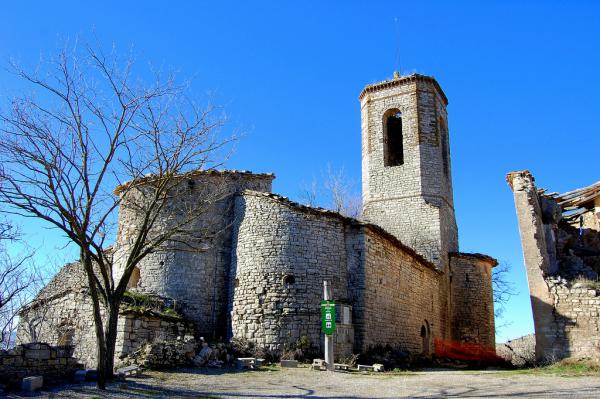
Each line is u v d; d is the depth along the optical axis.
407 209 28.47
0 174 10.73
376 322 18.91
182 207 19.38
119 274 19.67
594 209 21.38
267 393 10.61
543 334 16.56
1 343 20.64
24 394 9.40
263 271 17.73
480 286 27.83
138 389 10.48
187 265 18.86
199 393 10.40
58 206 10.73
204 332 18.31
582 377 13.12
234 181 20.36
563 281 16.88
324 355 16.83
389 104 30.77
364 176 30.78
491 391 10.80
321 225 18.61
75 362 11.98
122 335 15.21
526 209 18.20
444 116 32.25
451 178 31.50
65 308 18.94
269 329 16.95
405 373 15.65
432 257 27.14
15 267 20.77
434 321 25.08
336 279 18.34
